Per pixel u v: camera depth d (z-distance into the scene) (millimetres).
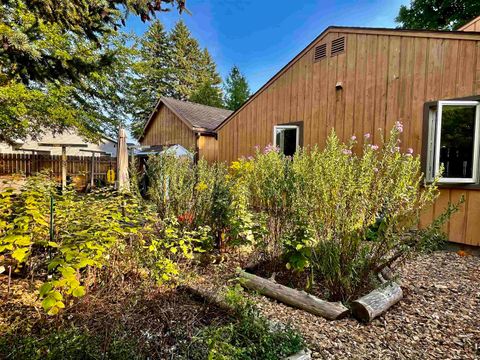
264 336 1758
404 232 2760
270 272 3131
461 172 4277
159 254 2609
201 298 2389
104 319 1896
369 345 2002
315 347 1939
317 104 6246
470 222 4172
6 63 3564
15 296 2248
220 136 8641
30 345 1493
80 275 2324
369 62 5379
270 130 7238
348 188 2639
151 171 4621
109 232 2359
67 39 6094
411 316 2393
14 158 10602
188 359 1633
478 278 3209
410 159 3225
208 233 3717
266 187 3279
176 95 24797
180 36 25562
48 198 2789
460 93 4270
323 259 2662
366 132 5418
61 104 7328
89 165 12102
